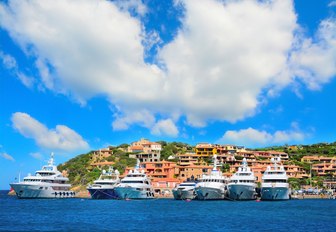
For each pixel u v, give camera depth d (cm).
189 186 17250
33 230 7731
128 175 17412
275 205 13938
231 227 8119
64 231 7638
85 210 12088
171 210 11906
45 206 13825
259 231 7606
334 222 8919
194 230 7731
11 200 17262
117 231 7644
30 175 17212
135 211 11669
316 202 16100
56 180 17550
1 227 8119
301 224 8569
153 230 7756
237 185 15150
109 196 17425
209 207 12962
